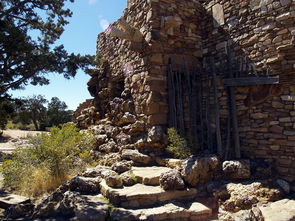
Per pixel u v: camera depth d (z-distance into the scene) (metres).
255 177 4.41
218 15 6.16
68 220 3.51
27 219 3.62
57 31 8.52
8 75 6.41
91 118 9.55
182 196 4.24
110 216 3.54
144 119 6.15
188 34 6.55
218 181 4.55
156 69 6.03
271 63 4.69
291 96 4.40
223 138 5.44
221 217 3.89
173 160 5.16
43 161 5.46
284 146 4.45
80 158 6.45
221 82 5.60
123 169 5.18
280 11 4.65
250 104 5.00
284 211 3.40
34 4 7.69
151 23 6.05
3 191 4.87
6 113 8.28
